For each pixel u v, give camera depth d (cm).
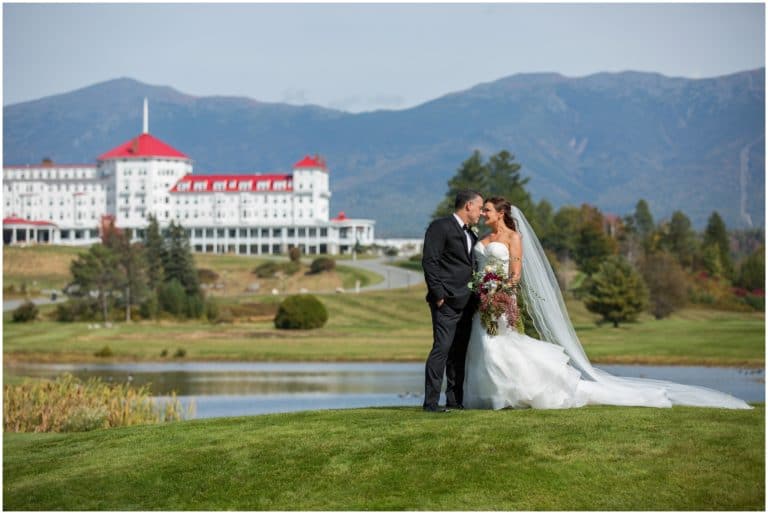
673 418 1669
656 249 16738
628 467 1476
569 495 1418
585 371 1878
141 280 11975
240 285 15888
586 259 15338
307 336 9544
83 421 2906
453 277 1691
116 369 6819
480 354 1753
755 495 1404
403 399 4859
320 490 1455
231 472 1525
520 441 1553
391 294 13925
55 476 1566
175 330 9988
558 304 1869
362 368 6944
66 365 7112
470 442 1555
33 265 17075
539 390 1747
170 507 1431
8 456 1725
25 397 3088
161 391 5319
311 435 1639
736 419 1667
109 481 1526
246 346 8481
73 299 11619
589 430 1595
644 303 10412
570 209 19138
